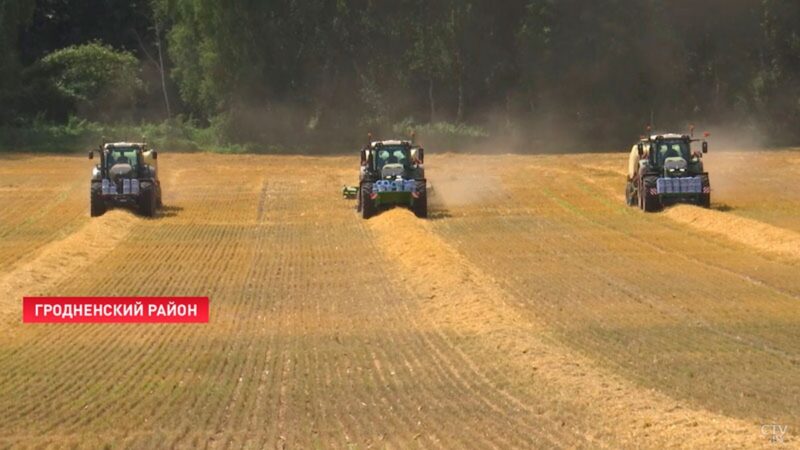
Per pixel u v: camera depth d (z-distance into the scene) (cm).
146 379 5800
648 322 7231
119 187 13850
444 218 13812
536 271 9500
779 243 10850
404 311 7731
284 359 6291
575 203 15375
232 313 7744
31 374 5931
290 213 14562
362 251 10800
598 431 4756
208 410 5184
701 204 14012
